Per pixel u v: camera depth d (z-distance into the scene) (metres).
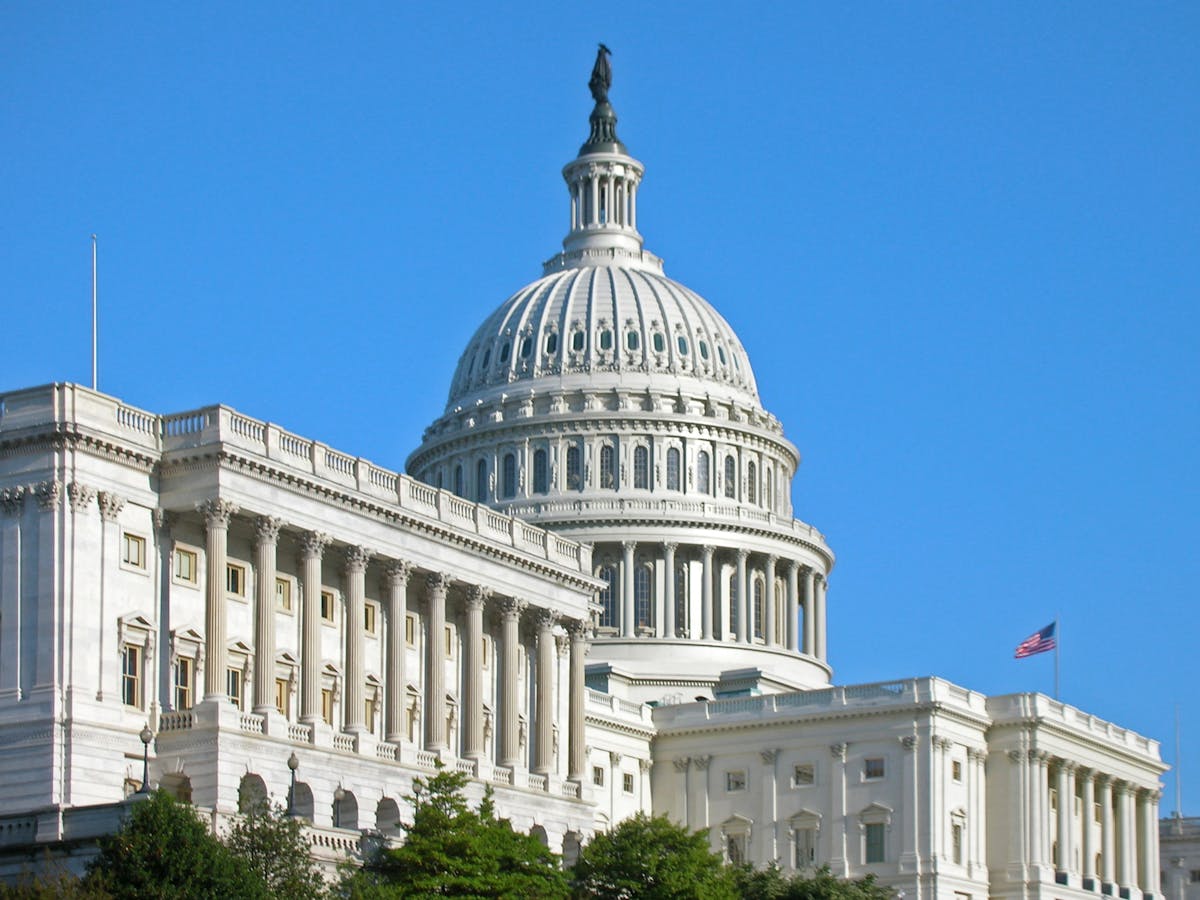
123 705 123.12
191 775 122.25
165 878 100.19
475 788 143.62
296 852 107.81
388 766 135.88
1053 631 191.75
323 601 137.00
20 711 119.88
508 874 115.75
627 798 190.25
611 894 128.12
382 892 106.81
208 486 126.69
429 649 144.00
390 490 141.88
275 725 127.31
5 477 123.38
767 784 188.25
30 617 121.19
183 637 126.69
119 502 124.75
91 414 124.31
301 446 134.38
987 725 189.62
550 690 155.62
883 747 183.38
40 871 108.06
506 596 151.88
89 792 119.38
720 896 128.38
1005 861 187.38
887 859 181.00
